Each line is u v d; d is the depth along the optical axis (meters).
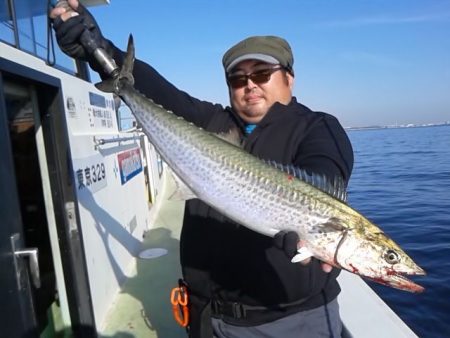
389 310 1.10
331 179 0.73
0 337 0.65
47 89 1.05
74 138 1.19
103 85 0.86
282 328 0.77
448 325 1.86
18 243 0.72
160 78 0.96
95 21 0.87
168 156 0.82
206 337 0.82
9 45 0.95
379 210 4.57
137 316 1.33
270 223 0.73
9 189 0.71
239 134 0.90
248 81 0.85
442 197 5.19
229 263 0.79
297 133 0.82
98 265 1.30
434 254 2.80
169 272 1.66
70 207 1.09
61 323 1.12
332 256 0.72
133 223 1.86
